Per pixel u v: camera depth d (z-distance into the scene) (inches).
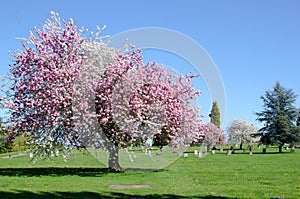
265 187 582.9
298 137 2090.3
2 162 1211.9
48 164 1107.3
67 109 711.7
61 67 746.8
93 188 544.1
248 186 598.2
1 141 817.5
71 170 833.5
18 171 812.6
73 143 753.0
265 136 2175.2
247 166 1035.9
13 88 741.9
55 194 477.1
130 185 587.2
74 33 759.7
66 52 758.5
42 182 610.5
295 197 471.2
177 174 783.7
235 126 3120.1
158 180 663.1
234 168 962.7
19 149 1745.8
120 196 470.6
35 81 710.5
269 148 2591.0
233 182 657.6
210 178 722.8
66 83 712.4
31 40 751.1
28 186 560.7
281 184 628.1
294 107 2181.3
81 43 761.6
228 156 1573.6
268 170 903.1
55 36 753.0
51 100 705.0
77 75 713.0
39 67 729.0
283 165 1066.7
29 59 741.9
